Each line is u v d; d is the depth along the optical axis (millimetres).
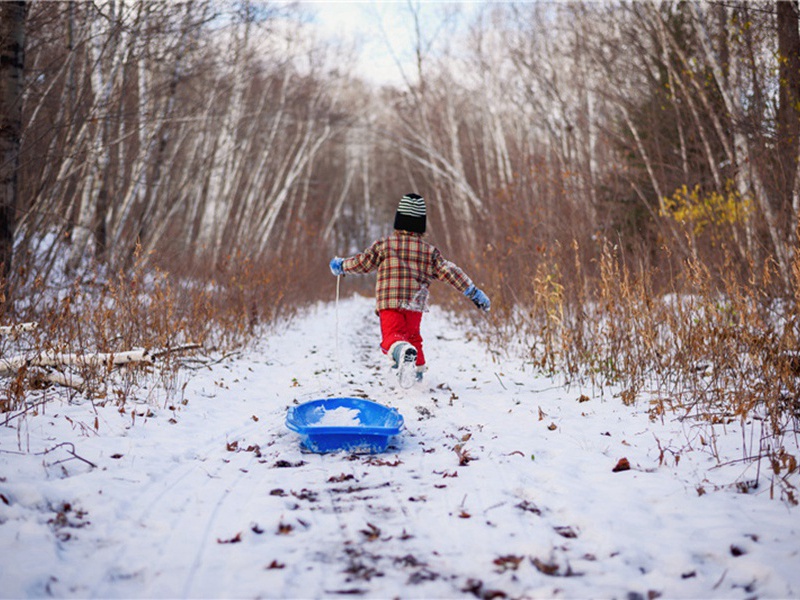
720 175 9922
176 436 4281
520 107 19469
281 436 4477
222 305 9391
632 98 12875
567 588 2291
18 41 7914
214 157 17266
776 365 4652
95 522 2826
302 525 2844
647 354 5918
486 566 2453
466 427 4684
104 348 5840
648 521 2850
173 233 15656
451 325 12547
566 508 3004
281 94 22359
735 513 2900
